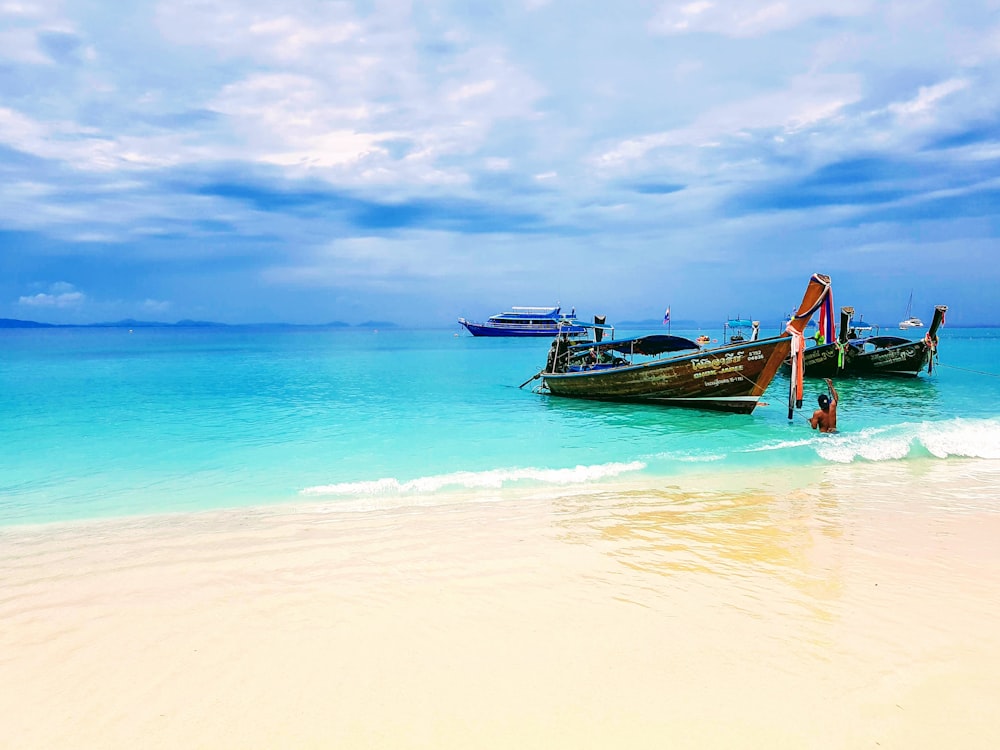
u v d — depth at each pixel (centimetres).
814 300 1758
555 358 2623
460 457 1340
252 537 766
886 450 1298
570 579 615
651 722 368
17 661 460
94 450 1410
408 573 635
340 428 1722
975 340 8925
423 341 11000
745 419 1889
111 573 644
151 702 403
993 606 546
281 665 449
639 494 971
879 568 643
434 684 418
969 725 364
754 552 694
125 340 11050
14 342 9300
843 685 410
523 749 344
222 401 2333
